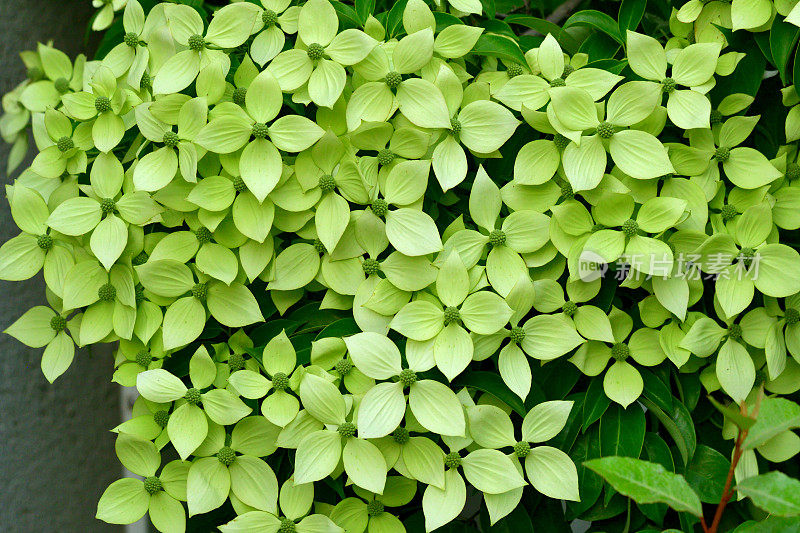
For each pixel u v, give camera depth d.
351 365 0.89
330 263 0.89
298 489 0.88
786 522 0.80
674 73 0.90
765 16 0.90
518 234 0.89
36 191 0.92
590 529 0.93
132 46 0.94
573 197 0.90
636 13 0.94
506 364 0.88
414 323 0.87
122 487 0.90
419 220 0.88
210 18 0.98
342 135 0.90
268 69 0.89
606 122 0.88
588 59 0.95
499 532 0.92
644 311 0.90
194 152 0.88
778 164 0.90
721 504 0.78
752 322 0.90
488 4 0.96
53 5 1.10
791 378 0.91
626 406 0.89
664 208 0.87
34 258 0.92
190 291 0.90
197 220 0.90
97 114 0.92
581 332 0.89
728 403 0.92
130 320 0.90
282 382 0.88
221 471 0.89
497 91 0.92
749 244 0.89
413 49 0.89
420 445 0.87
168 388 0.88
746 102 0.91
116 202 0.91
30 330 0.94
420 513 0.92
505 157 0.92
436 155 0.89
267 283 0.92
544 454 0.88
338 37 0.89
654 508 0.89
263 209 0.89
